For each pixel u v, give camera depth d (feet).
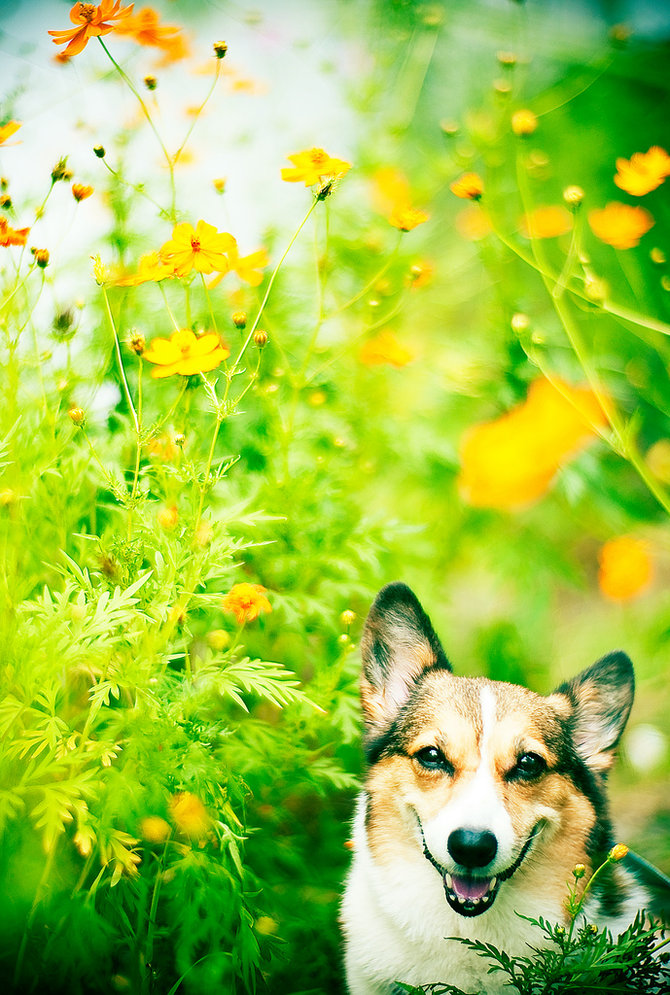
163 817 5.76
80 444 6.25
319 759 6.27
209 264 5.88
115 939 5.71
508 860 5.75
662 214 7.52
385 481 7.05
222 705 6.31
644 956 5.63
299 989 6.04
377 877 5.97
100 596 5.65
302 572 6.40
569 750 5.97
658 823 6.84
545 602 6.96
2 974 5.67
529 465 6.76
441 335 7.28
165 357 5.75
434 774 5.88
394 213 6.34
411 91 7.23
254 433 6.57
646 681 6.91
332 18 7.23
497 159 6.91
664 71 7.62
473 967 5.94
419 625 6.21
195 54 6.89
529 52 7.46
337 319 6.89
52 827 5.52
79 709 5.96
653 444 7.19
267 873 6.15
